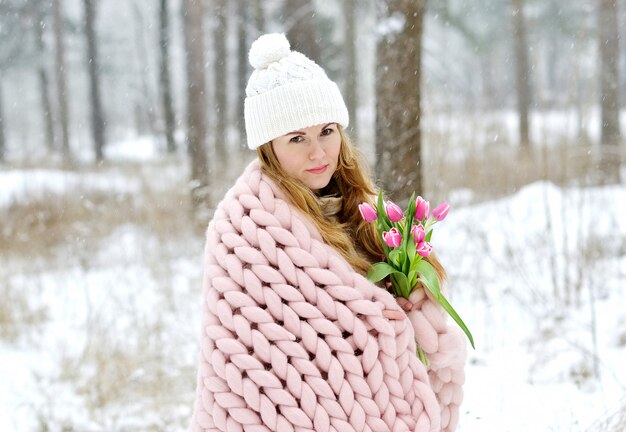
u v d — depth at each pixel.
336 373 1.49
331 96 1.64
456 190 6.54
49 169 10.05
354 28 13.30
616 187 6.61
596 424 2.62
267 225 1.56
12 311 5.11
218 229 1.61
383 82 4.59
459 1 16.42
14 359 4.39
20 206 7.36
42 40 19.47
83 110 28.89
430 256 1.81
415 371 1.61
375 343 1.54
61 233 6.91
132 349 4.17
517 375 3.39
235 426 1.49
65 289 5.50
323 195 1.86
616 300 4.16
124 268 5.71
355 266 1.68
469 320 4.09
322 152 1.64
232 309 1.53
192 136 8.27
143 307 4.93
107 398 3.69
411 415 1.57
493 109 7.86
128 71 26.00
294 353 1.48
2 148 18.19
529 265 4.75
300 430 1.46
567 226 5.32
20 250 6.58
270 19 13.59
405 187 4.53
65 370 4.09
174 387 3.83
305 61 1.67
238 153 9.27
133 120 32.31
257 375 1.47
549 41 21.83
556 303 4.04
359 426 1.49
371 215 1.69
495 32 18.77
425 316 1.71
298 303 1.52
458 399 1.80
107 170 10.87
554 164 6.16
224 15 12.27
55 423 3.48
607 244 5.00
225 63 12.43
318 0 13.49
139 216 7.18
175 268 5.96
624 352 3.52
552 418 2.87
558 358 3.50
